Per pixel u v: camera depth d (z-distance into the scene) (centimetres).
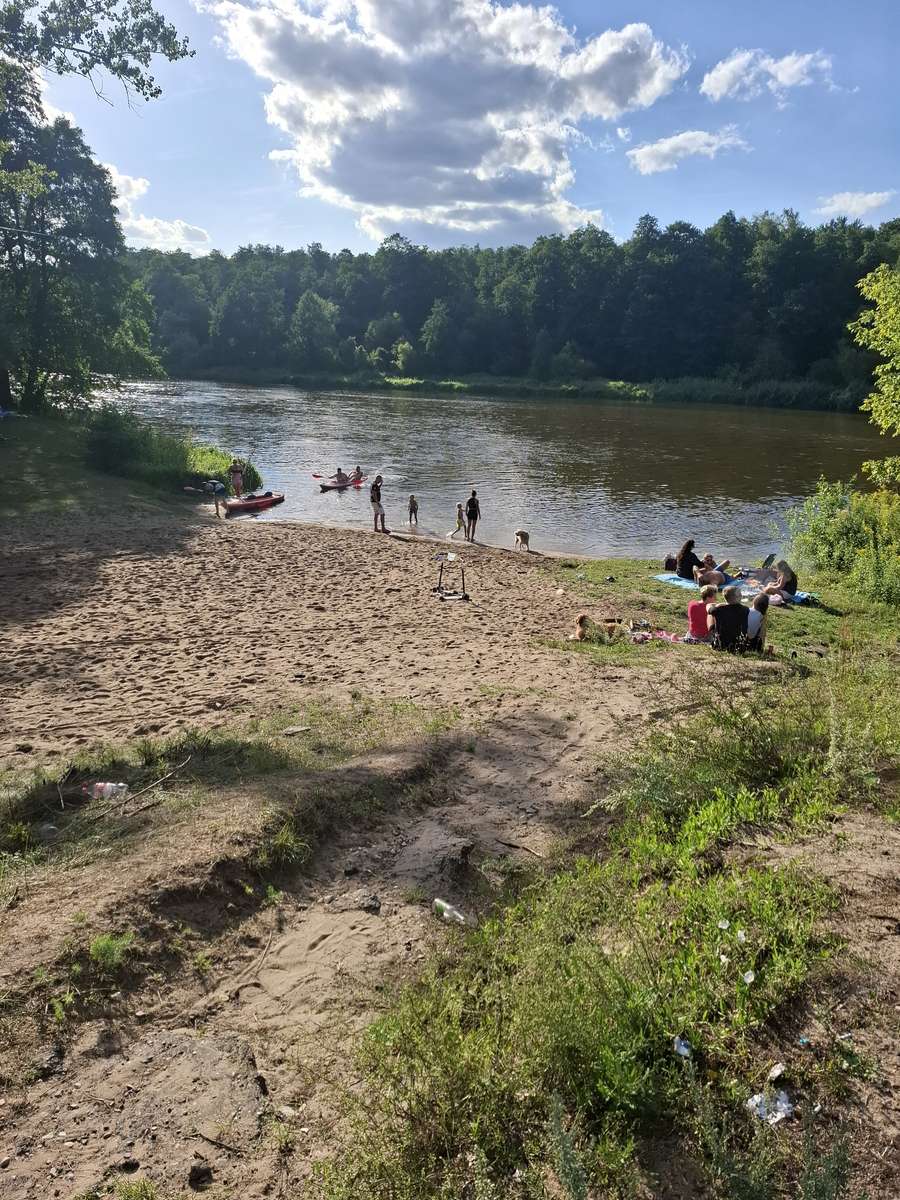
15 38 1773
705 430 5291
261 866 523
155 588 1514
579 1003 355
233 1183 307
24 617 1293
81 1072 362
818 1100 306
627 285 9662
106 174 3603
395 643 1191
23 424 3272
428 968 432
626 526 2530
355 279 11988
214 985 430
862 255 8519
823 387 7762
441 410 6488
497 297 10631
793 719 673
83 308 3638
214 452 3234
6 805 613
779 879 434
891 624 1428
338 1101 344
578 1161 271
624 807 623
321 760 707
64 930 438
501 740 777
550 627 1338
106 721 850
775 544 2312
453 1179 296
